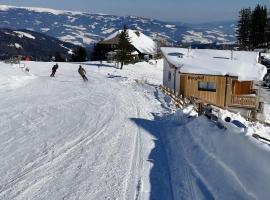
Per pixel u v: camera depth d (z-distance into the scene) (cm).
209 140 1483
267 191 941
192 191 1120
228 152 1262
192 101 2477
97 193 1148
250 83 3550
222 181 1121
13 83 3825
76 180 1259
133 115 2372
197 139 1588
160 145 1677
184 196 1095
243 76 3291
